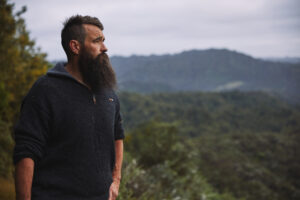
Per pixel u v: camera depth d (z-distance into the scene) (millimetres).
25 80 5832
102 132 1117
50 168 1041
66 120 1043
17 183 970
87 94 1103
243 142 82875
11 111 5438
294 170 69250
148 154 6789
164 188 5082
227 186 27094
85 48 1102
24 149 978
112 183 1224
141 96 185250
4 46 5488
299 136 95125
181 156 7039
